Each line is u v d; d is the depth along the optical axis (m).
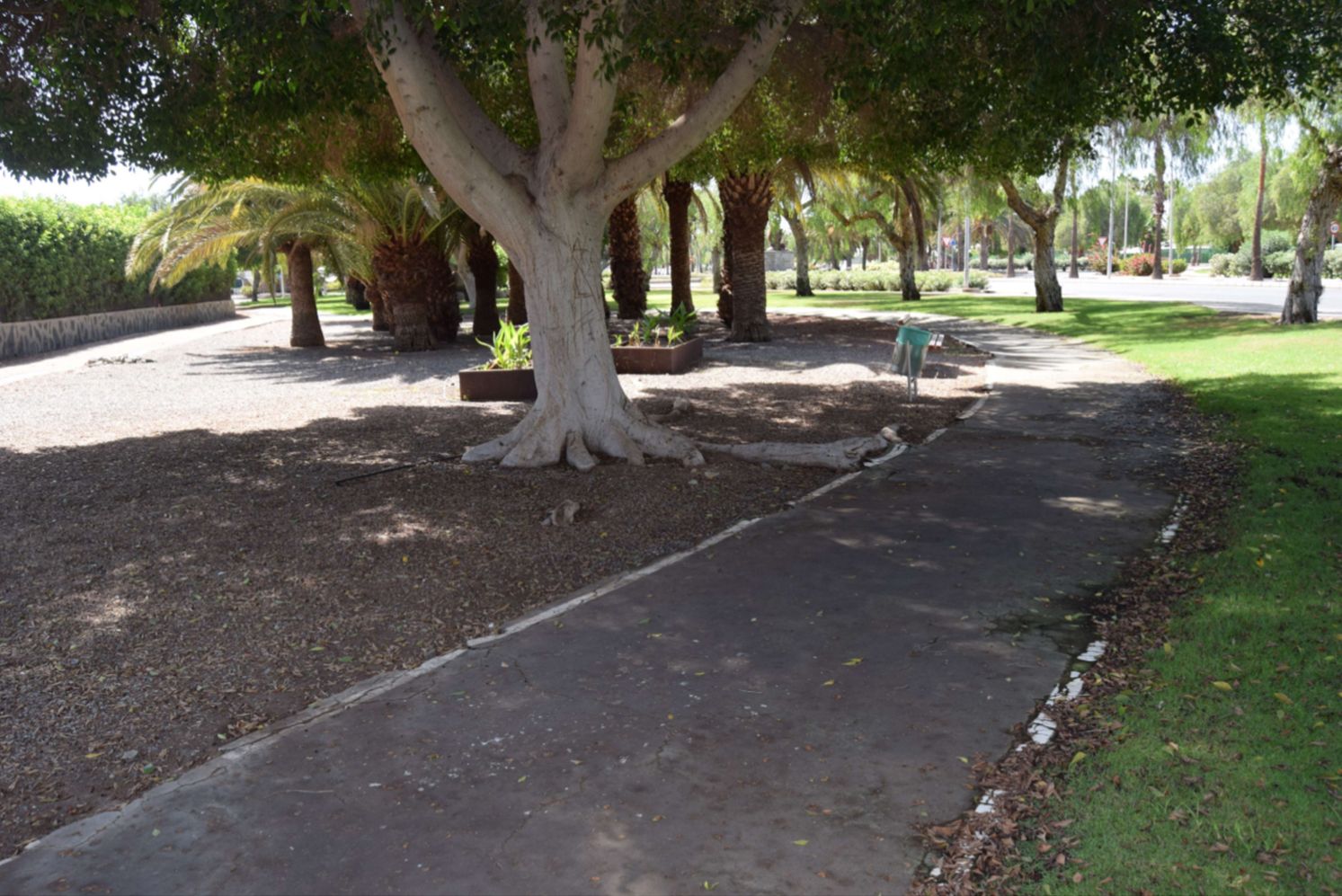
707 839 3.35
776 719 4.22
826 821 3.44
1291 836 3.15
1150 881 3.00
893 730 4.09
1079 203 31.05
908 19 7.58
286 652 5.10
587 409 9.15
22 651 5.09
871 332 24.64
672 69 8.80
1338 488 7.33
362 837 3.43
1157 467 8.78
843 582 5.93
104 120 9.66
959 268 96.69
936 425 11.36
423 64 7.81
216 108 10.31
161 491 8.33
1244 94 8.91
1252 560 5.86
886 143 12.30
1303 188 20.67
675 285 26.14
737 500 7.98
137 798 3.74
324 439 10.77
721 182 21.14
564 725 4.21
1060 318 25.73
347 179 17.11
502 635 5.26
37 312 25.77
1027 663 4.72
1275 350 15.68
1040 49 7.90
